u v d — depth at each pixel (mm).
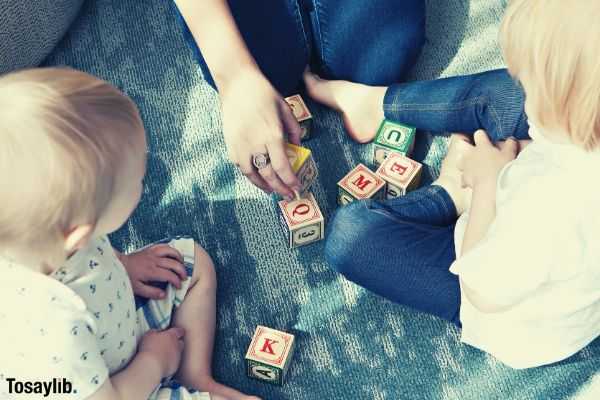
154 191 1569
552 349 1269
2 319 1003
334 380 1378
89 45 1755
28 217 882
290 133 1392
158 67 1726
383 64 1604
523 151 1196
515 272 1095
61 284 987
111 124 911
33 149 863
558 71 938
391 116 1568
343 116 1618
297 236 1459
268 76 1580
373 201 1403
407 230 1376
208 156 1613
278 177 1370
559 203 1042
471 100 1476
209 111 1671
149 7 1808
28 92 876
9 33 1536
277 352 1324
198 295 1389
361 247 1372
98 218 952
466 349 1405
